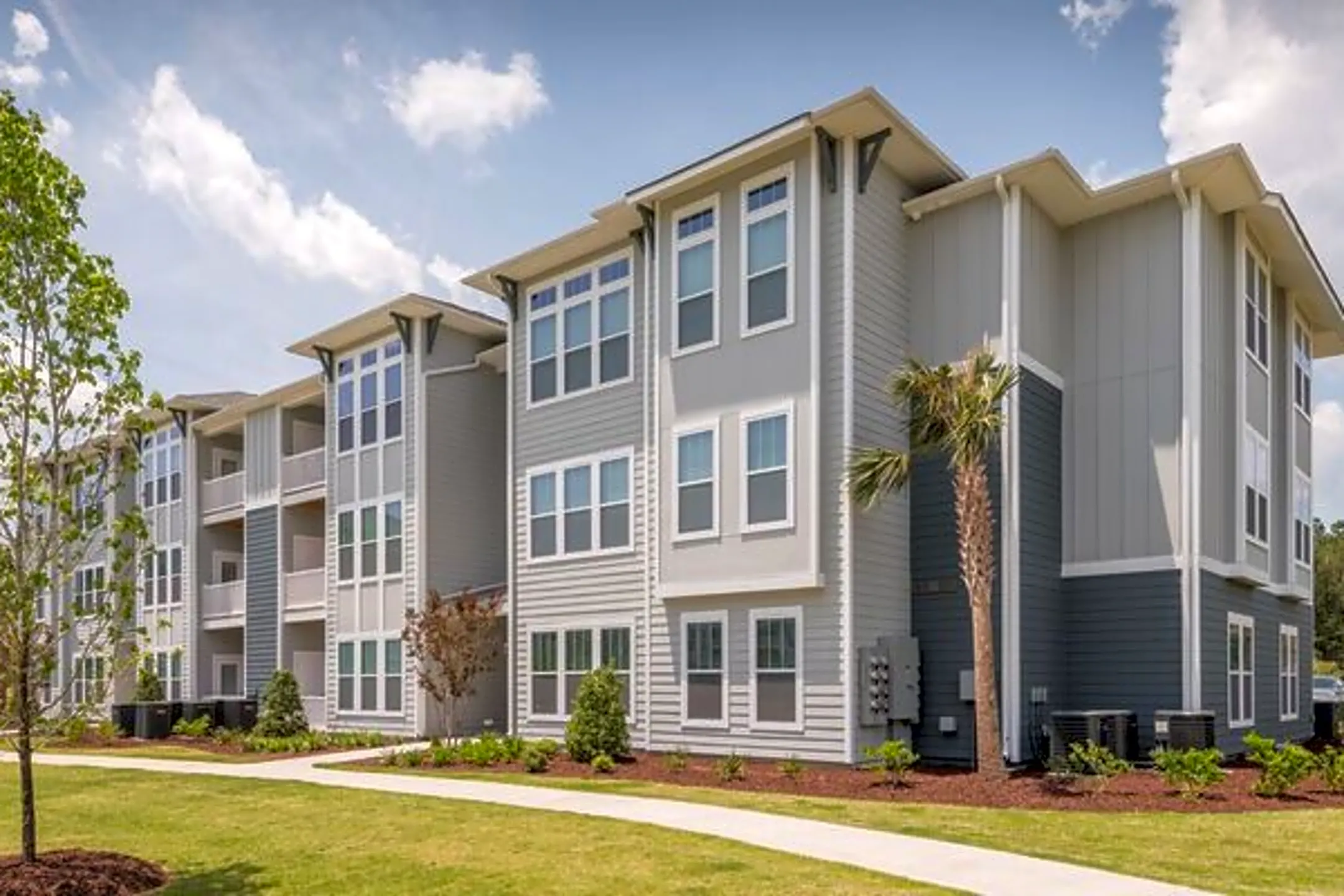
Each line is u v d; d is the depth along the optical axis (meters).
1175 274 15.92
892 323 16.25
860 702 14.82
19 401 8.58
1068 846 9.45
